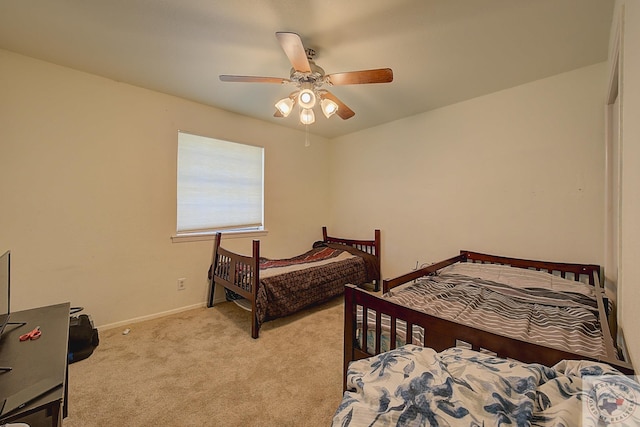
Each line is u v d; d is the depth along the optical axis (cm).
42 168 218
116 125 250
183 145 294
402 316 129
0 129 202
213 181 318
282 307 257
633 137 96
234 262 272
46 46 197
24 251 212
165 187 281
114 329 249
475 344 106
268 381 177
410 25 170
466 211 288
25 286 212
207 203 314
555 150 234
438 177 309
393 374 80
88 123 237
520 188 252
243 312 293
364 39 184
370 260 354
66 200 228
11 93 205
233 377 181
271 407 155
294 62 164
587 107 219
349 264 331
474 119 280
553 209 236
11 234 207
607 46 191
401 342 143
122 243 256
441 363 80
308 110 208
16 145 208
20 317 148
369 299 143
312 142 419
